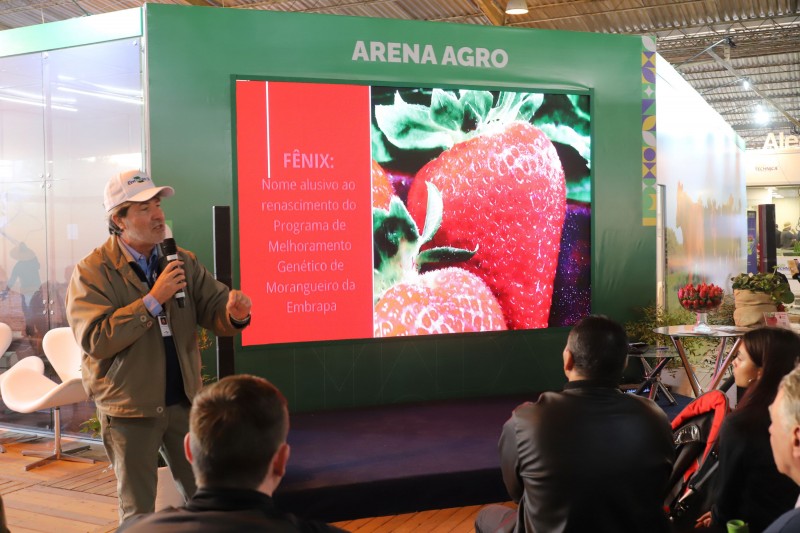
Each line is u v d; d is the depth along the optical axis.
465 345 5.98
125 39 5.33
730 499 2.14
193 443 1.21
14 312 5.64
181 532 1.13
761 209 8.41
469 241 5.91
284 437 1.24
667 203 8.57
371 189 5.70
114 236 2.78
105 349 2.57
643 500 1.89
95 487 4.38
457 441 4.67
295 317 5.59
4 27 12.23
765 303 5.82
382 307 5.75
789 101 19.98
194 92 5.37
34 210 5.58
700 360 8.17
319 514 3.83
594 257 6.27
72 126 5.48
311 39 5.59
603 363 1.98
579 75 6.21
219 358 3.47
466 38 5.91
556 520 1.90
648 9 11.44
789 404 1.33
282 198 5.54
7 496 4.21
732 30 13.05
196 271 2.94
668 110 8.57
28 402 4.83
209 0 10.66
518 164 6.02
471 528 3.75
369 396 5.78
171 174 5.34
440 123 5.82
